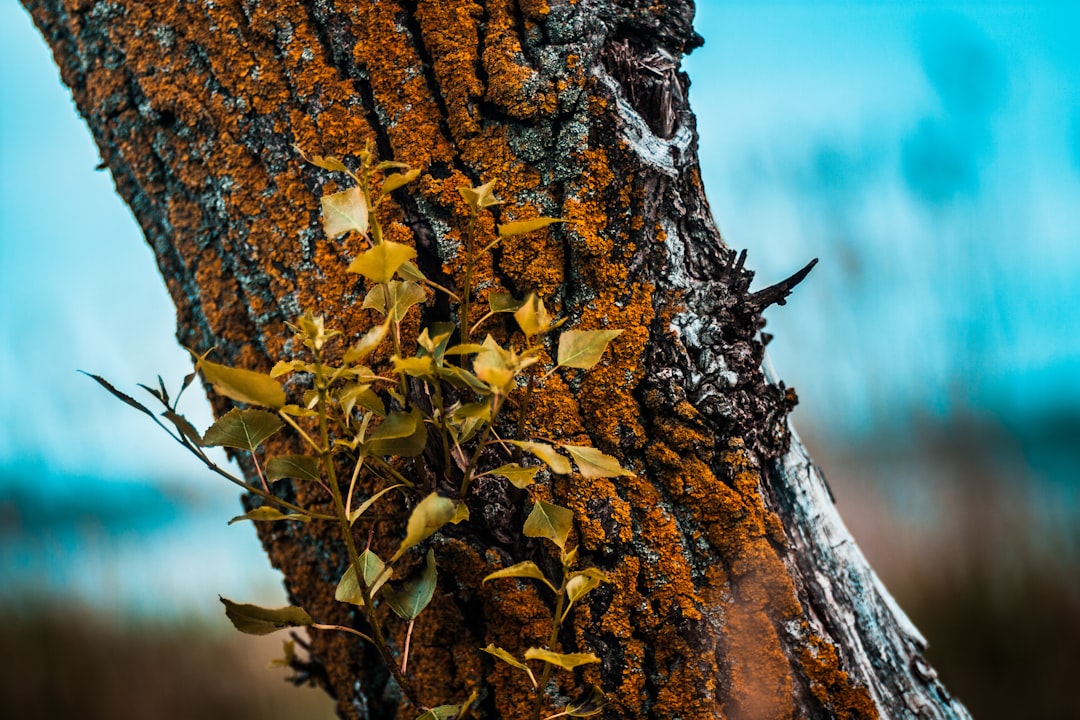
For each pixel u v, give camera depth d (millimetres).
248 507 1810
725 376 1700
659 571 1689
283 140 1712
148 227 1799
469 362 1661
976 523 3588
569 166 1683
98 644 3547
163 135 1752
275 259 1722
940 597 3453
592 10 1702
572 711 1644
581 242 1679
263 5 1711
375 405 1607
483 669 1706
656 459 1696
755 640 1700
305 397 1617
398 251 1527
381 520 1707
